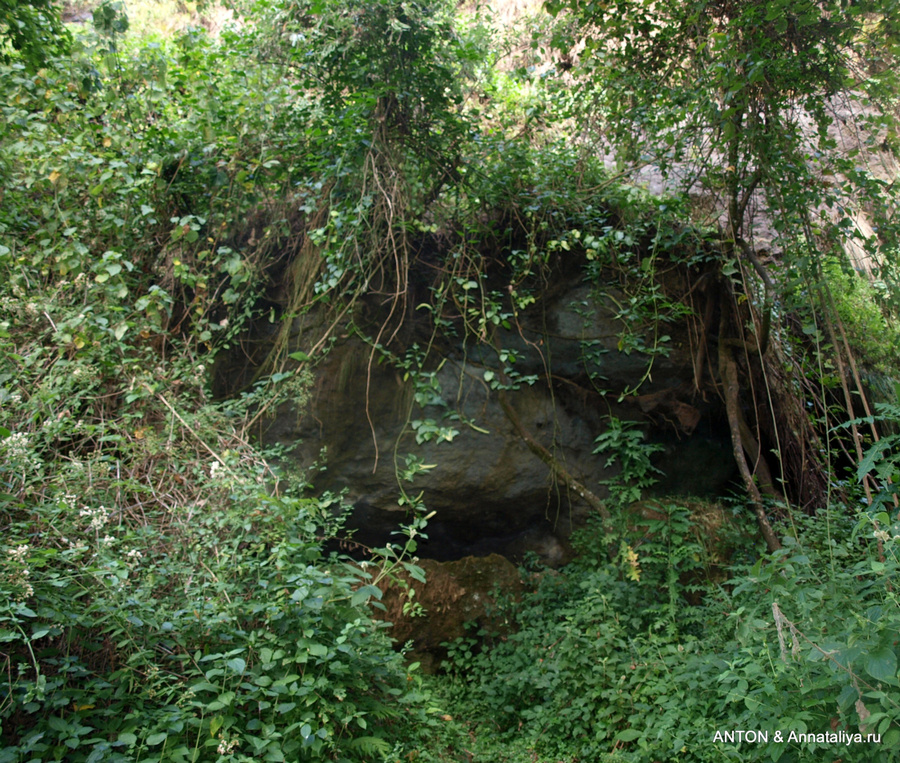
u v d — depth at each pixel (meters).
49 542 3.41
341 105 5.64
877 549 4.15
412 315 5.84
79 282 4.77
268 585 3.66
